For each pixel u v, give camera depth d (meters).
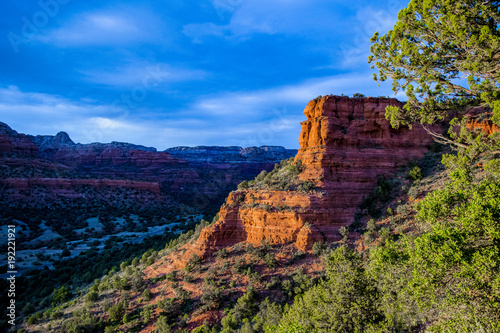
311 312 23.02
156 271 48.91
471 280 13.86
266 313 32.47
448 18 19.47
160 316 36.66
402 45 21.62
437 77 21.52
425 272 14.81
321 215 44.41
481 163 34.91
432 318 17.88
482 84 19.17
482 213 14.80
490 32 17.69
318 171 49.34
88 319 38.75
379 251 18.58
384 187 48.34
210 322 35.16
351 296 21.09
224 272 41.81
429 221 18.23
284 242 44.00
